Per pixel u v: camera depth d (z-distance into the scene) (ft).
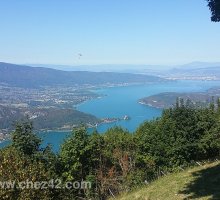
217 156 166.20
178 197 87.92
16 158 91.09
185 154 167.22
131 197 106.93
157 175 148.25
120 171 173.47
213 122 171.63
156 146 172.14
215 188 87.04
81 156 149.69
